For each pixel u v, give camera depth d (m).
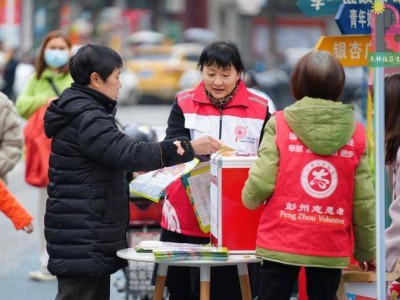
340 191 9.00
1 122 13.14
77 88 9.80
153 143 9.52
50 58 15.88
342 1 12.31
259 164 9.12
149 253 9.56
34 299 15.09
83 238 9.59
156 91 62.91
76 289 9.77
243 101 10.60
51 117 9.72
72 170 9.64
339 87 9.14
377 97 9.26
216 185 9.65
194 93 10.69
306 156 8.99
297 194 8.99
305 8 12.51
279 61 68.94
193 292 10.64
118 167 9.49
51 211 9.72
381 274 9.09
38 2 87.75
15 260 18.31
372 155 12.25
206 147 9.70
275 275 9.16
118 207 9.76
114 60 9.83
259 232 9.17
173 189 10.64
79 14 90.56
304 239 8.95
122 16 87.00
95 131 9.48
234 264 9.67
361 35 12.48
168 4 100.75
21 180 29.84
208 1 101.19
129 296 14.28
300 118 8.95
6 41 64.62
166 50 64.00
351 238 9.49
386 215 11.66
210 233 10.19
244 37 101.81
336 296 9.61
